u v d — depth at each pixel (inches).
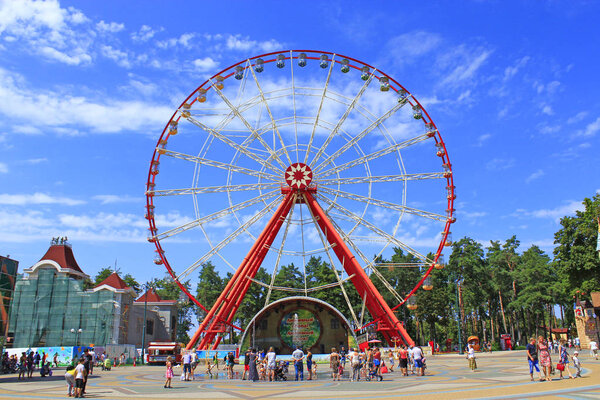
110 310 3671.3
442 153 2561.5
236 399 968.9
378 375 1446.9
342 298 4817.9
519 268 4503.0
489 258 4638.3
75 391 1061.8
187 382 1560.0
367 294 2495.1
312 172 2564.0
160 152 2554.1
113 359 3206.2
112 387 1362.0
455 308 4653.1
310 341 2116.1
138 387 1353.3
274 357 1530.5
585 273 2797.7
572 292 3051.2
